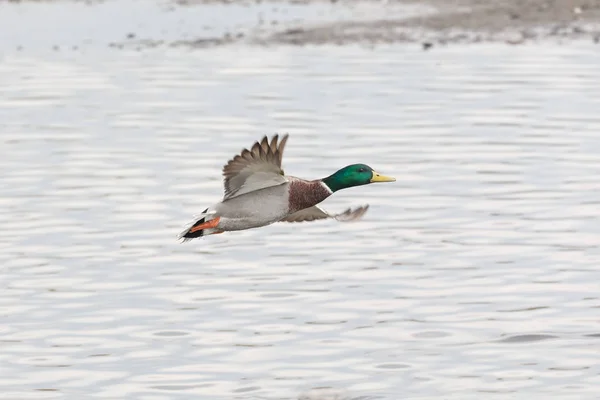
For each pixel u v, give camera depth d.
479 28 32.34
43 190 19.31
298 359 12.74
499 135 22.38
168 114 24.45
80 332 13.56
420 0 36.25
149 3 38.69
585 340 13.05
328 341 13.20
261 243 16.81
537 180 19.50
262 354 12.88
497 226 17.20
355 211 10.83
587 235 16.70
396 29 32.78
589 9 33.19
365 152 21.25
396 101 25.14
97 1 39.44
